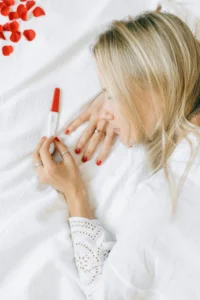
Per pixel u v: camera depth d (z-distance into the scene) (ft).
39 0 3.27
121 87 2.62
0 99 3.10
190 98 2.70
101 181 3.14
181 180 2.47
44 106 3.12
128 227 2.51
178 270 2.39
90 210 3.07
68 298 2.85
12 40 3.18
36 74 3.12
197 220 2.41
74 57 3.24
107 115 2.99
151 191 2.52
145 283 2.44
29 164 3.05
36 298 2.82
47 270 2.87
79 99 3.18
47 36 3.20
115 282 2.45
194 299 2.36
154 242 2.41
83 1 3.31
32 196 3.00
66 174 3.03
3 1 3.28
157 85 2.59
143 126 2.75
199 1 3.42
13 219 2.92
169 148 2.68
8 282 2.86
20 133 3.05
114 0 3.27
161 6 3.34
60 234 2.98
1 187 2.97
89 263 2.85
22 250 2.90
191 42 2.67
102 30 3.23
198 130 2.60
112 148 3.20
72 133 3.19
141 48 2.57
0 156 3.02
